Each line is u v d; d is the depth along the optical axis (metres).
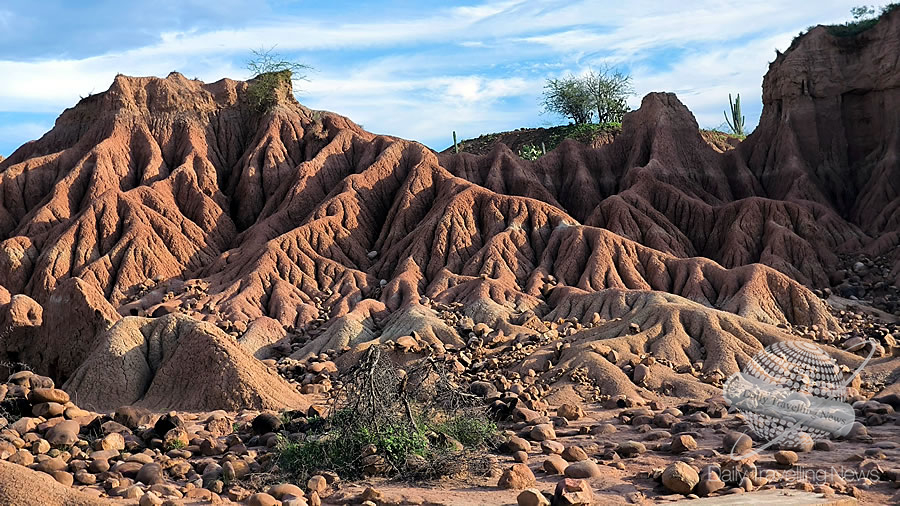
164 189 54.94
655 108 60.97
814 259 45.56
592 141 84.69
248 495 12.48
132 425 18.45
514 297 39.72
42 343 28.62
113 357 23.70
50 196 54.44
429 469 13.49
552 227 48.56
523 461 14.68
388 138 60.31
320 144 61.72
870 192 52.81
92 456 14.59
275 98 64.56
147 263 47.53
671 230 50.47
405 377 15.77
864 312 39.28
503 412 19.86
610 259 43.41
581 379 24.83
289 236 47.44
